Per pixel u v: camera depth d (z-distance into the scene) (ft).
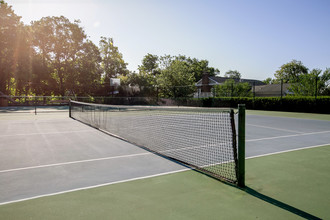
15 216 8.20
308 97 60.80
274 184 11.19
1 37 93.97
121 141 22.15
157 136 24.29
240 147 10.67
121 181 11.63
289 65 194.39
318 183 11.33
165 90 105.70
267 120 42.29
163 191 10.35
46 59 116.47
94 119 42.39
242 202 9.23
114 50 173.78
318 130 29.66
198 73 206.80
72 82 114.21
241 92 87.86
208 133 25.77
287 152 17.81
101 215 8.24
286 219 7.97
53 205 9.04
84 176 12.44
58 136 25.12
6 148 19.39
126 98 103.65
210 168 13.51
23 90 109.70
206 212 8.43
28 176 12.50
